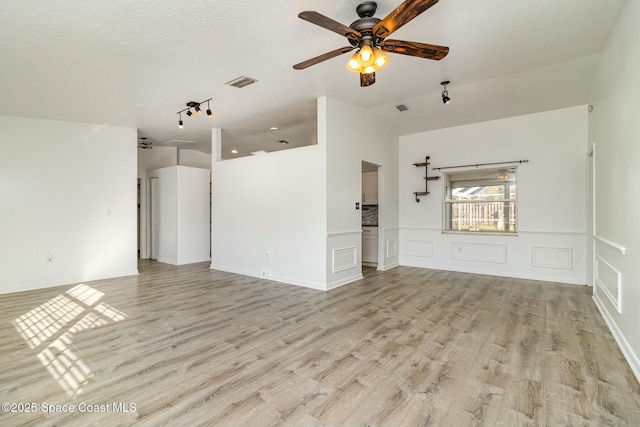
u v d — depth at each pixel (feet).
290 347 8.47
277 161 16.60
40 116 15.76
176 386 6.59
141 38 9.09
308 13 6.34
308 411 5.75
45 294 14.19
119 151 18.49
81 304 12.51
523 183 16.98
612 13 8.21
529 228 16.81
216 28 8.68
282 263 16.40
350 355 7.99
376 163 18.40
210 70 11.36
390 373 7.09
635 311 7.12
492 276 17.57
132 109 15.39
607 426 5.30
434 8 7.94
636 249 7.09
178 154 27.02
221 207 19.72
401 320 10.53
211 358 7.84
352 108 16.14
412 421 5.47
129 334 9.40
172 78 11.98
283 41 9.45
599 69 11.07
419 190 20.56
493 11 8.09
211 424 5.40
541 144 16.47
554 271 16.15
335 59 10.67
